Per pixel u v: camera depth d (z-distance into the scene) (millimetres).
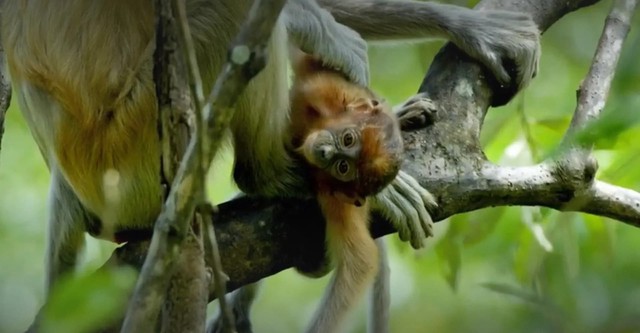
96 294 5359
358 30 12273
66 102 10164
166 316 7219
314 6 11344
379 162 10328
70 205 11227
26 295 16781
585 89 10266
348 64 11445
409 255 18719
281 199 10117
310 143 10406
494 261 16562
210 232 6016
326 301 10328
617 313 17172
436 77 11344
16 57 10328
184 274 7191
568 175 10070
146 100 10016
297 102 11141
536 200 10141
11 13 10328
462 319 20562
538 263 12906
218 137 6141
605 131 5754
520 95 12570
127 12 9992
